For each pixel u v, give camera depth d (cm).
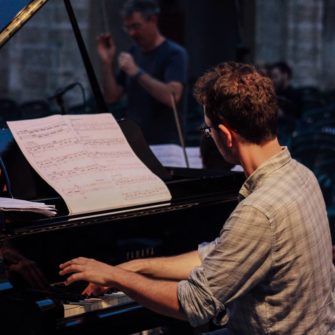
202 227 406
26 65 1978
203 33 1692
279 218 292
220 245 295
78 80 1909
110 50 807
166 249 394
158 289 304
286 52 2227
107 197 374
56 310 333
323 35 2330
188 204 390
